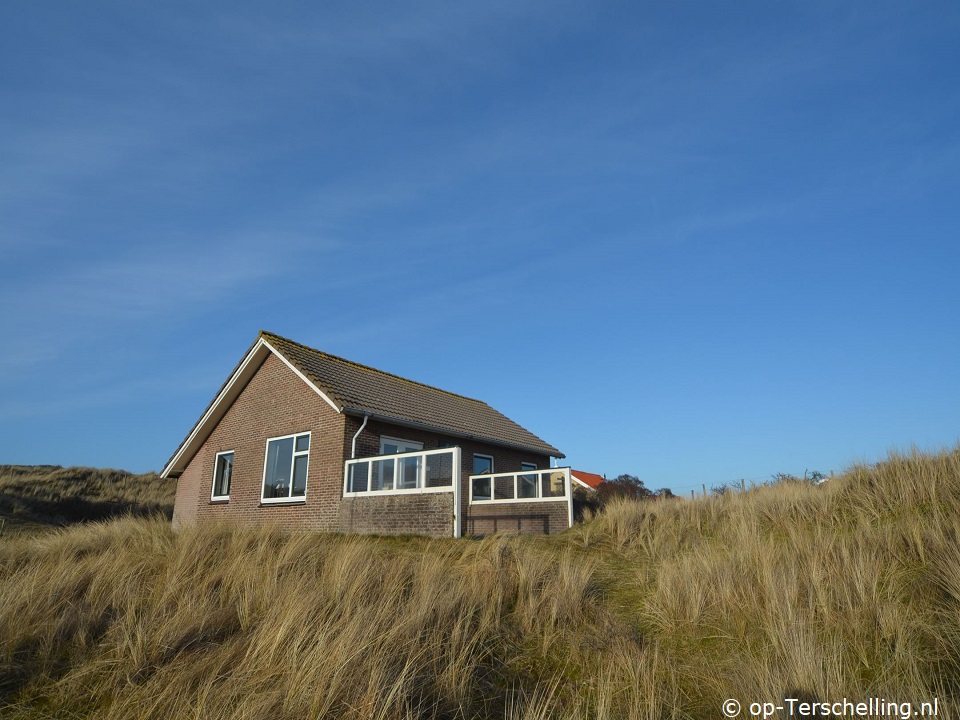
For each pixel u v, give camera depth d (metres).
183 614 6.01
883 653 5.09
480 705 4.96
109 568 7.50
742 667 5.12
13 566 8.43
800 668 4.69
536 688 5.09
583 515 14.70
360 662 4.95
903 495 9.04
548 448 22.95
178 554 8.18
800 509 9.95
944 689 4.48
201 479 19.73
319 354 19.55
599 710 4.57
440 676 5.12
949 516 7.76
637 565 8.98
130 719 4.46
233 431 19.20
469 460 19.28
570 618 6.68
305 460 16.48
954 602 5.47
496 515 15.80
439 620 6.05
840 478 10.96
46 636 5.69
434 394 22.89
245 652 5.39
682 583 7.06
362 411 15.73
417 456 13.84
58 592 6.60
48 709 4.70
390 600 6.31
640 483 26.23
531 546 9.65
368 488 14.59
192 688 4.84
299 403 17.16
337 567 7.15
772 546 7.62
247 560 7.81
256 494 17.53
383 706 4.38
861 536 7.46
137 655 5.30
